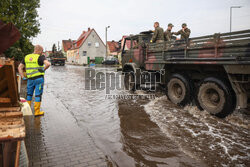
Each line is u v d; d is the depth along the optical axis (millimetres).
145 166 2596
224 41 4176
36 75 4449
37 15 14641
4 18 12812
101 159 2740
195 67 5285
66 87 9281
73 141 3312
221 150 3027
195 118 4582
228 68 4129
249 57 3705
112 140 3395
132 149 3068
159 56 6578
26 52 14312
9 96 1934
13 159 1943
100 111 5199
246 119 4422
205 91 4812
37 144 3170
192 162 2693
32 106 5480
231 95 4242
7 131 1602
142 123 4273
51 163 2615
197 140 3391
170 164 2646
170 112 5105
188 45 5199
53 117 4582
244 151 2992
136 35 8305
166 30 7941
